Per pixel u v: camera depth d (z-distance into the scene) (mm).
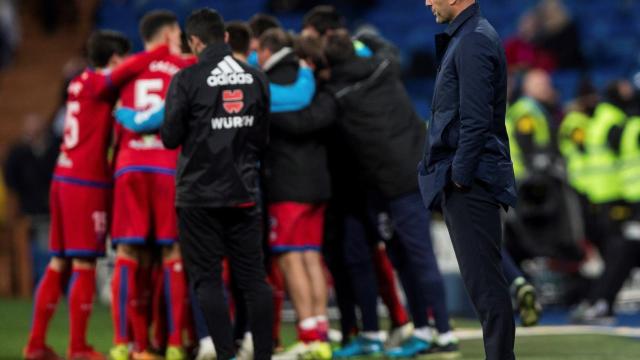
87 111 25453
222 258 21438
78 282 25562
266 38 25141
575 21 54656
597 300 35719
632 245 35844
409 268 26172
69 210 25359
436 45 18703
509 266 26172
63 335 32375
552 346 28312
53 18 66688
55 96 64062
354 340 27281
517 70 44250
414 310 26391
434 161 18453
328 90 25484
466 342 29344
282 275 26328
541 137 39031
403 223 25875
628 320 36656
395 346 27484
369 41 27125
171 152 24938
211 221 21203
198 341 25938
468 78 17672
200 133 21188
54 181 25812
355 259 26922
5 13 65375
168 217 24750
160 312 25969
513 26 59500
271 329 21516
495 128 18328
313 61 25516
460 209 18156
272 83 24719
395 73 26359
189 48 25672
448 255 38688
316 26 26500
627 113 37906
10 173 49094
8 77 65375
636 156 37031
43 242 47406
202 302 21094
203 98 21203
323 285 25484
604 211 37062
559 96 50906
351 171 26625
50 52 66312
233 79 21500
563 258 39500
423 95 57031
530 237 38750
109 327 34875
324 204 25688
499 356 18109
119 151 25172
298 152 25141
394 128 25781
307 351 25031
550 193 38562
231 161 21172
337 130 25938
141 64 24750
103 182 25656
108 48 25797
